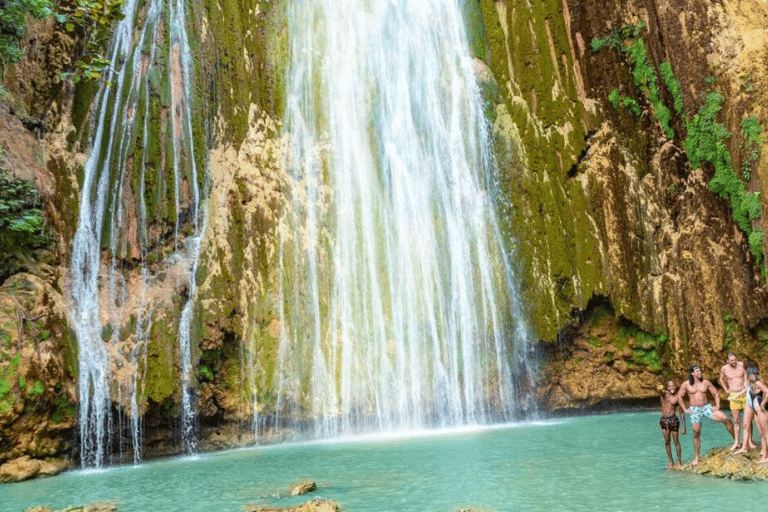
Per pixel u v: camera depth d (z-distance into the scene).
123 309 15.83
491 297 19.70
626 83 22.12
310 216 19.11
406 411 18.20
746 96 20.23
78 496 10.91
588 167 21.48
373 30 22.05
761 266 19.56
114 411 14.80
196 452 15.84
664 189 21.47
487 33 22.52
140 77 17.72
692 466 10.80
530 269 20.00
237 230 17.83
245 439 16.64
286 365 17.36
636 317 20.50
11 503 10.50
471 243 20.20
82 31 17.39
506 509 8.73
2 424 12.77
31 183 14.89
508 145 21.00
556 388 20.06
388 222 20.06
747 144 20.06
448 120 21.55
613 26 22.31
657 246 21.11
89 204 16.38
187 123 17.95
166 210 17.02
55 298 14.55
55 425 13.75
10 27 15.33
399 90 21.75
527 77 22.12
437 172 21.05
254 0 20.48
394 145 21.12
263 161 18.91
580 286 20.27
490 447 14.02
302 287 18.20
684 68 21.34
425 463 12.45
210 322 16.42
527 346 19.61
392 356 18.56
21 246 14.56
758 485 9.62
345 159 20.25
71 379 14.14
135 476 12.75
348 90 21.05
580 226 20.77
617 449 13.19
